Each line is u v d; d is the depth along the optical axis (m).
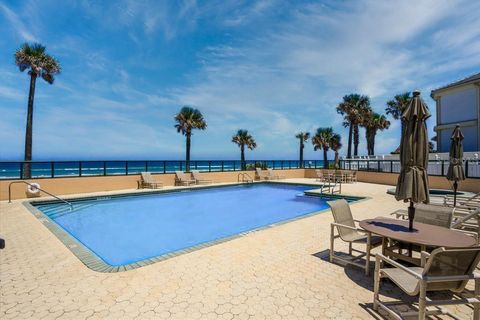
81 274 3.57
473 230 5.20
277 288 3.18
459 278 2.29
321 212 7.71
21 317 2.59
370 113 27.73
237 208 11.06
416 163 3.34
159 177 14.88
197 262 3.98
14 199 10.22
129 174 13.56
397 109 30.25
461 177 7.09
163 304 2.83
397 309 2.72
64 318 2.58
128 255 5.82
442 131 19.62
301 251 4.47
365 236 4.15
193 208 11.03
